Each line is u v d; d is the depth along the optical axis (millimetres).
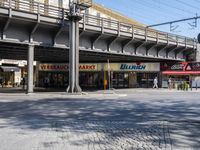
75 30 36469
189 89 57312
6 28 32031
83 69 62000
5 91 43625
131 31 46312
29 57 34719
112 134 10523
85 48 40000
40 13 34562
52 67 63750
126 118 15320
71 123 13227
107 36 41906
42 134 10508
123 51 45438
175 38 55625
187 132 11031
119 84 61438
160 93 41875
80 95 34750
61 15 36812
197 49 62156
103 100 27484
